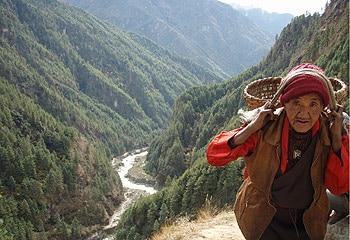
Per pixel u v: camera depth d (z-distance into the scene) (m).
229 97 112.38
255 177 2.41
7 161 86.44
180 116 126.62
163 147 116.12
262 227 2.49
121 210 91.94
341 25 85.56
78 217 85.56
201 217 7.16
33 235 73.50
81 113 161.62
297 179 2.33
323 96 2.06
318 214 2.46
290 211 2.47
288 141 2.29
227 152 2.37
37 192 84.00
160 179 104.94
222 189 43.38
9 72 156.88
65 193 89.75
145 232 53.75
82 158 103.94
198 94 138.25
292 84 2.10
